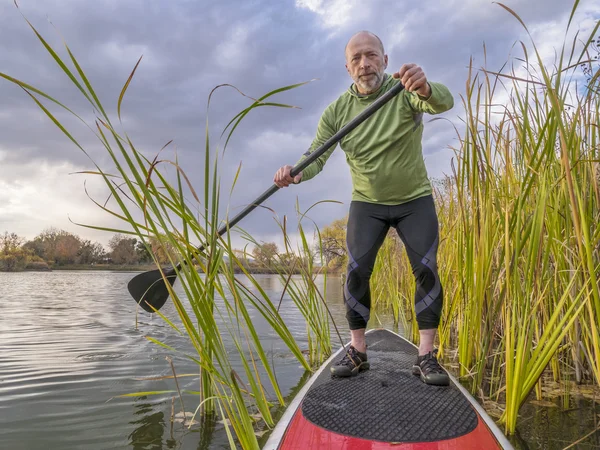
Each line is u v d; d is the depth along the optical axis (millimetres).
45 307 6891
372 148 2395
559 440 1765
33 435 1866
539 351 1908
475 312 2621
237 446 1759
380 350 3016
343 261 5738
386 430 1529
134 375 2822
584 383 2471
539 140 1826
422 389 2043
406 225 2400
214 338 1549
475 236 2426
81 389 2525
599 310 1531
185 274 1516
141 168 1380
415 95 2156
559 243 2096
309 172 2750
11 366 3035
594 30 1467
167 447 1751
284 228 2182
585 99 2035
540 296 1977
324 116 2723
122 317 5574
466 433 1500
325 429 1542
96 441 1811
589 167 2086
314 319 3463
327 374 2354
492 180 2316
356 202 2529
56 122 1178
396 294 5309
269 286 10117
